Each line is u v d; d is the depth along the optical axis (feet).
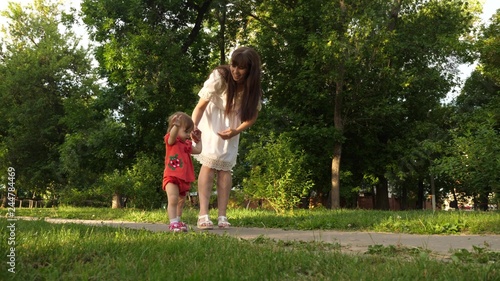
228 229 21.42
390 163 81.41
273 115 71.61
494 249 15.12
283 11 76.89
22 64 109.19
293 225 25.76
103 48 70.08
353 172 84.89
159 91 67.82
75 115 80.43
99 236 14.84
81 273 9.86
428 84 80.23
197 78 71.31
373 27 65.36
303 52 74.59
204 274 9.73
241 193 40.55
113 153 69.97
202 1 71.41
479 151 39.40
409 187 109.29
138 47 65.05
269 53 75.41
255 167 36.65
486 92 89.61
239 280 9.54
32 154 108.99
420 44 77.61
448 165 41.01
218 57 84.74
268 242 15.98
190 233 17.02
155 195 50.78
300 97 75.05
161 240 14.34
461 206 122.31
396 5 76.33
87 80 108.78
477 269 10.57
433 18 81.00
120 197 63.72
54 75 107.96
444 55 79.41
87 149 74.28
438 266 10.90
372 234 20.59
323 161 79.41
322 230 23.52
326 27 68.39
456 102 90.33
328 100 74.74
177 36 69.82
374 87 72.13
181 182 19.44
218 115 20.49
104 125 70.28
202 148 20.71
